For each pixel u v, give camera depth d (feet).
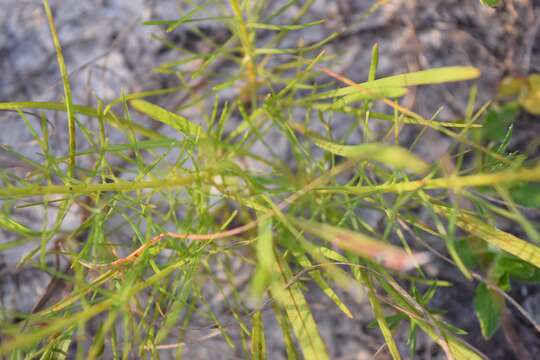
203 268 1.11
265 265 0.73
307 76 1.07
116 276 0.98
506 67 1.15
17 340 0.77
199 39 1.17
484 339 1.10
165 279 1.04
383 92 0.94
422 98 1.14
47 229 1.11
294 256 1.09
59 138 1.14
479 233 0.97
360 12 1.18
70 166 0.96
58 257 1.10
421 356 1.10
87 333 1.09
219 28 1.17
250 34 1.07
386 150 0.77
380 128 1.14
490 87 1.14
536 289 1.11
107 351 1.09
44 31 1.18
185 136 1.00
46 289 1.09
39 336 0.78
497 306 1.05
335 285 1.11
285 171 1.03
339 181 1.12
